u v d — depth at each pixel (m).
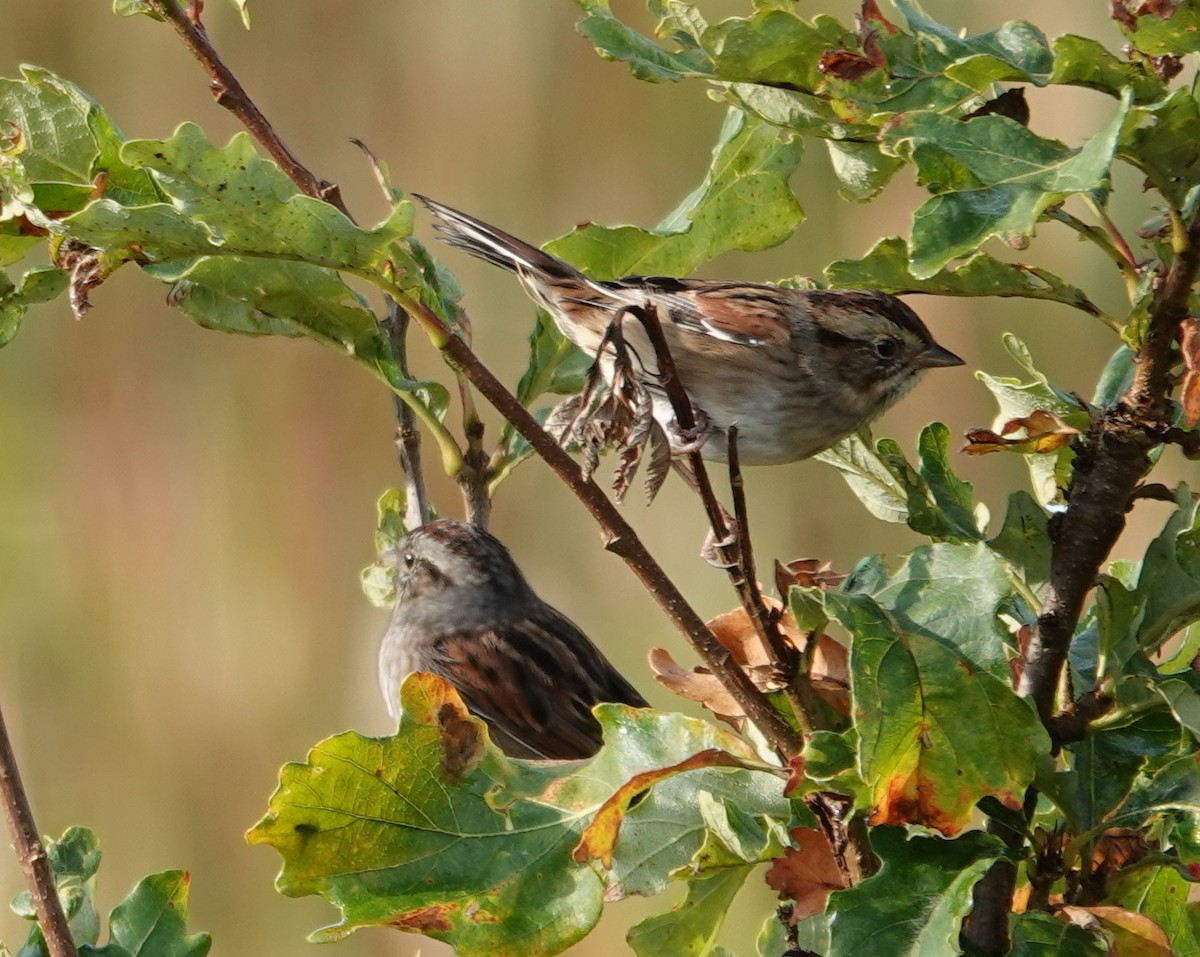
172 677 17.41
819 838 5.62
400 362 8.62
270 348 18.41
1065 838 5.46
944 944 4.61
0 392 18.27
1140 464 5.43
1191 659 6.34
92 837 6.59
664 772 5.41
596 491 5.69
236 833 16.84
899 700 4.82
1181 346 5.17
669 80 5.93
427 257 6.91
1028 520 5.88
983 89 5.18
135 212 5.77
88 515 17.98
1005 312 16.19
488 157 18.77
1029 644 5.57
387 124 18.95
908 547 16.53
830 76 5.58
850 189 6.72
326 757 5.33
